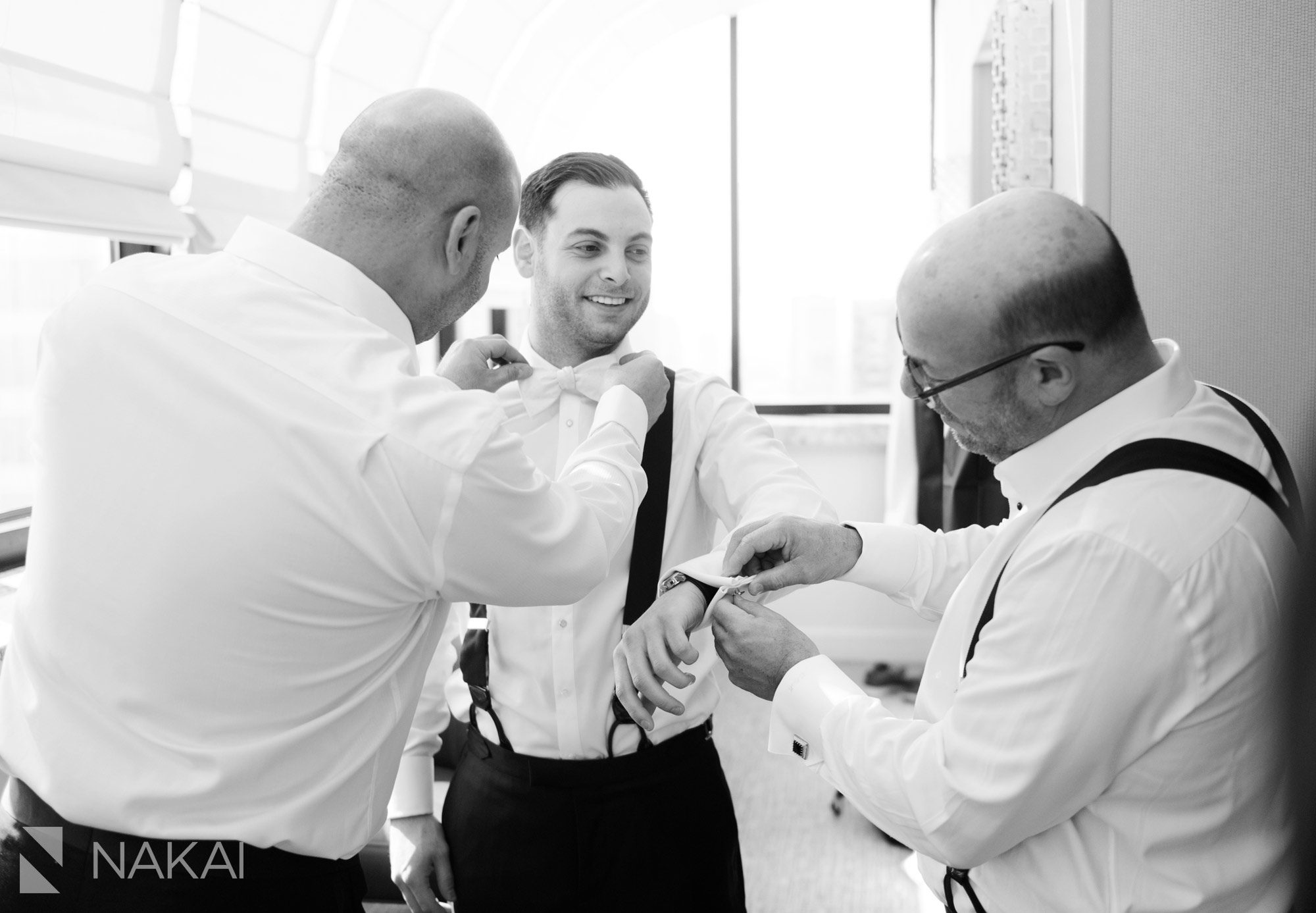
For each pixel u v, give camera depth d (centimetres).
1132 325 99
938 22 487
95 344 104
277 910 105
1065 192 198
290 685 104
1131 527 90
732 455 149
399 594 107
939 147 473
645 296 150
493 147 115
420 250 113
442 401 105
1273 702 88
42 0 205
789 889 297
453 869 149
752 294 546
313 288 110
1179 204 143
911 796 98
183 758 102
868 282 538
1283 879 96
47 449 106
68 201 215
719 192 542
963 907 112
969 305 98
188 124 261
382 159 110
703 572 134
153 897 101
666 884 141
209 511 99
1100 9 148
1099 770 91
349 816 112
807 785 374
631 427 133
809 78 530
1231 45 136
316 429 100
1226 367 137
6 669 111
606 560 119
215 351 103
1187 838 94
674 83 538
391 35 349
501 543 107
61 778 103
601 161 147
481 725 147
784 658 119
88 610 102
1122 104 147
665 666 123
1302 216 127
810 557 134
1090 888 96
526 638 143
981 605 107
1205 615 88
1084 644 89
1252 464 96
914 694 472
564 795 140
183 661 101
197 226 268
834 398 546
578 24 457
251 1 272
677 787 142
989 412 103
